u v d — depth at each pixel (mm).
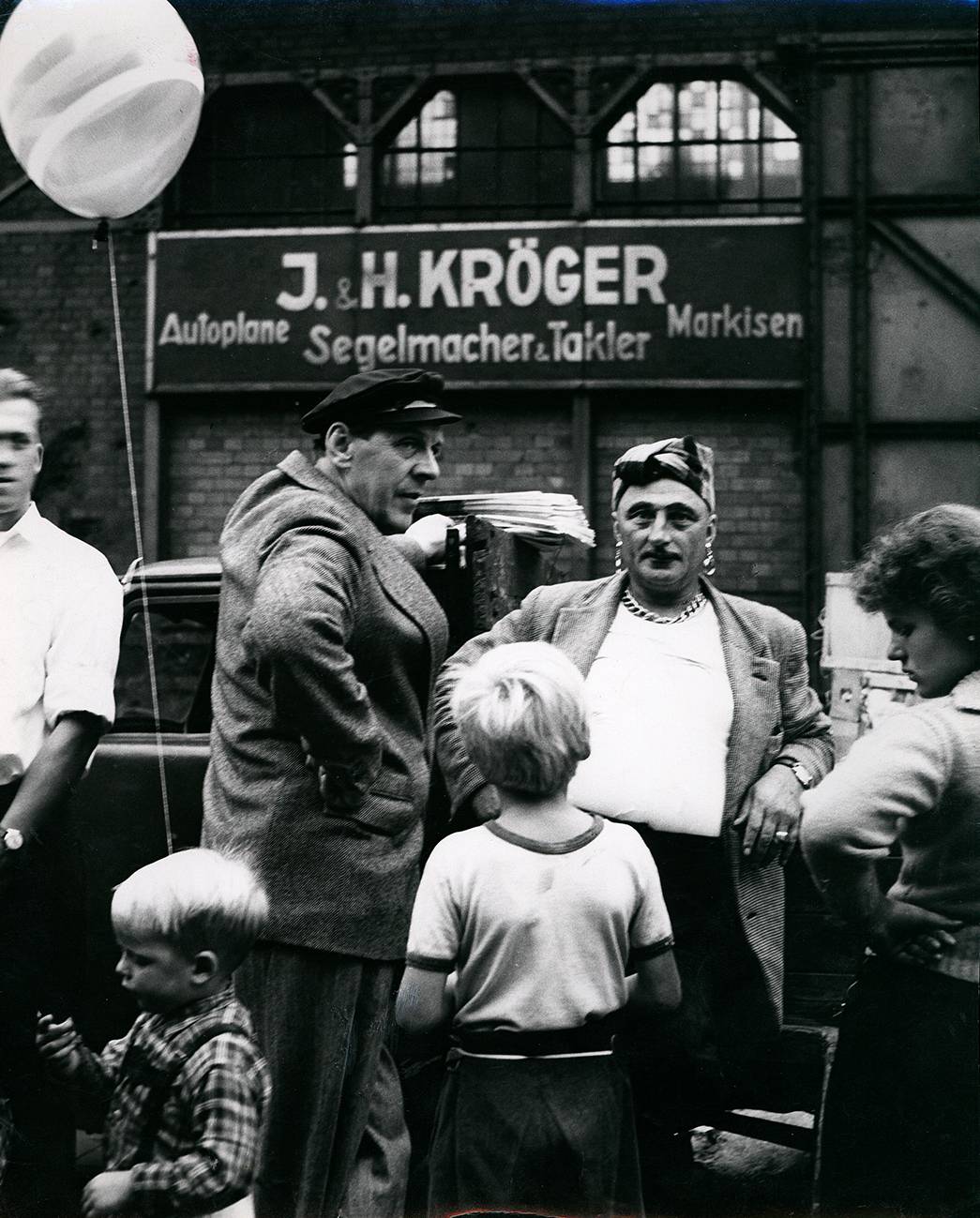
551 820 2121
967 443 5906
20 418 2709
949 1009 2180
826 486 5926
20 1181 2551
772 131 5957
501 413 6062
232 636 2266
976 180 5898
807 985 2658
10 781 2627
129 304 6207
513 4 5977
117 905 1932
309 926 2180
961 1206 2158
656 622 2590
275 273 6105
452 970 2100
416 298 6055
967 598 2244
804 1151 2574
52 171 2600
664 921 2148
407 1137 2395
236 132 6102
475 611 2787
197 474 6156
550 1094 2043
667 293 5977
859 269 5949
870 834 2186
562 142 6012
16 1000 2559
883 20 5742
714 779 2469
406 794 2279
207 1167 1827
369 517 2355
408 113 6055
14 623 2648
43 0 2516
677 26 5922
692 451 2586
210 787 2283
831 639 3219
